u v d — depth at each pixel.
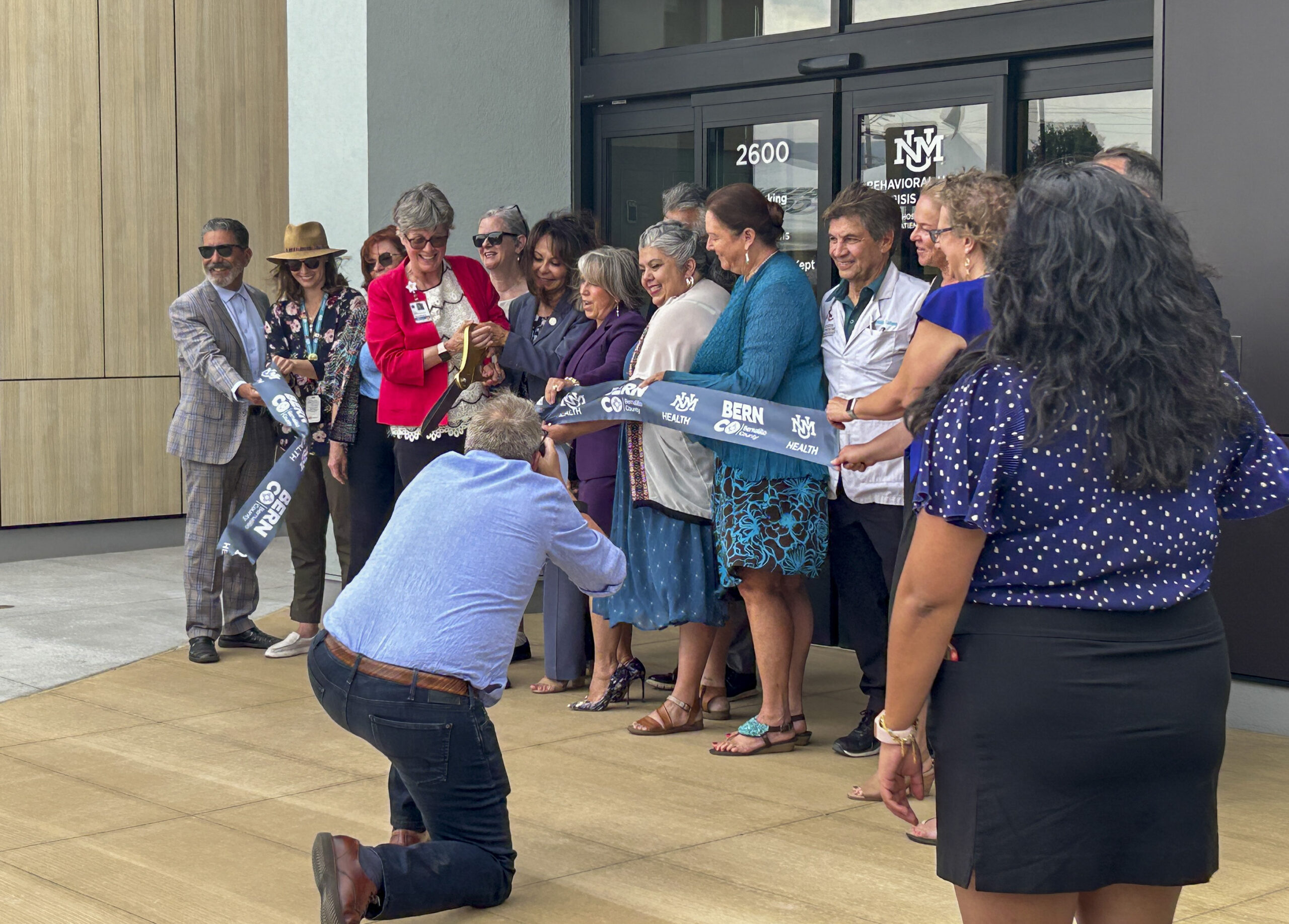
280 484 5.49
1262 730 4.55
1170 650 1.83
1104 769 1.82
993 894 1.91
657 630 4.70
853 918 3.12
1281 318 4.41
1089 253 1.77
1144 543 1.81
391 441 5.67
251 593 6.18
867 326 4.34
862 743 4.44
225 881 3.37
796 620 4.63
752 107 6.49
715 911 3.18
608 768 4.31
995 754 1.85
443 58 6.91
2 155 8.51
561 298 5.35
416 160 6.87
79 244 8.85
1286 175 4.38
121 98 8.96
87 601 7.41
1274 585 4.47
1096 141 5.49
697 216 5.29
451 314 5.32
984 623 1.87
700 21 6.71
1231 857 3.46
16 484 8.70
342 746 4.60
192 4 9.23
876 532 4.32
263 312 6.34
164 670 5.78
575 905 3.22
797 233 6.38
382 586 3.08
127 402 9.12
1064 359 1.78
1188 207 4.59
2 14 8.46
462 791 3.06
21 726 4.88
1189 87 4.57
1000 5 5.60
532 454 3.29
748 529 4.31
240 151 9.51
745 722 4.88
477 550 3.07
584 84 7.23
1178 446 1.79
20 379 8.68
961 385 1.86
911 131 5.94
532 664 5.84
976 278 3.44
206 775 4.27
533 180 7.24
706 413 4.36
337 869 2.79
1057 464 1.79
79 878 3.39
